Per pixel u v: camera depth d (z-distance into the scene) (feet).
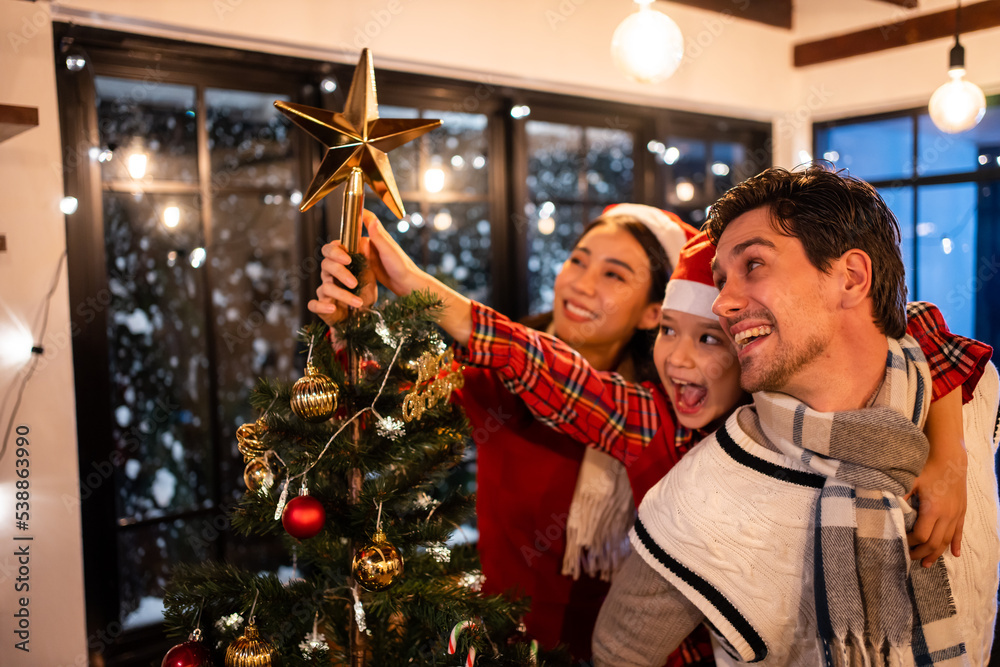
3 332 6.24
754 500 2.95
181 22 6.81
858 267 2.73
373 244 3.61
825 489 2.80
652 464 3.98
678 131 10.94
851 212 2.74
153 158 7.45
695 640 3.60
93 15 6.53
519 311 9.64
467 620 3.32
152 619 7.42
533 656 3.51
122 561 7.42
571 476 4.71
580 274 5.18
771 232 2.81
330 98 7.94
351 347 3.28
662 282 5.18
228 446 8.47
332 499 3.32
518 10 8.81
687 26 10.17
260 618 3.24
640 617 3.14
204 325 7.91
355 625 3.47
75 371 6.75
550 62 9.09
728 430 3.13
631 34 5.91
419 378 3.27
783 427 2.85
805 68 11.39
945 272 10.75
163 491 7.78
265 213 8.75
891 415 2.71
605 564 4.63
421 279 3.69
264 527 3.37
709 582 2.95
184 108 7.55
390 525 3.25
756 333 2.82
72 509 6.56
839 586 2.69
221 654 3.25
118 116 7.25
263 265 8.81
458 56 8.41
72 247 6.68
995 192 10.25
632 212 5.24
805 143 11.67
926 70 10.12
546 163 9.95
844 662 2.67
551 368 3.97
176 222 7.63
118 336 7.47
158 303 7.67
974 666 3.11
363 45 7.79
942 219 10.65
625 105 10.21
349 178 3.26
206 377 7.98
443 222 9.27
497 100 9.35
